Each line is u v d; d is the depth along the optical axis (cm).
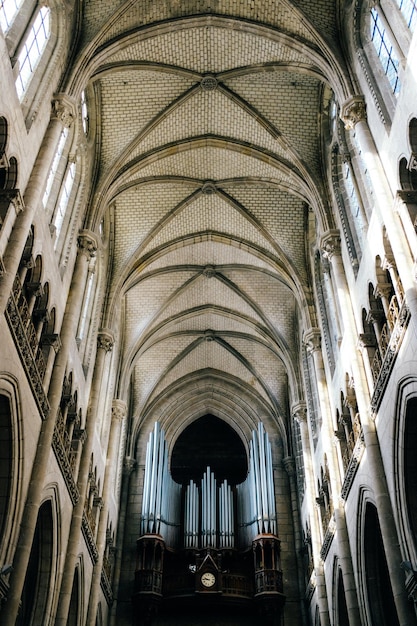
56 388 1761
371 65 1850
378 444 1691
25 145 1556
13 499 1437
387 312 1661
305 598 2978
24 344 1455
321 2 2089
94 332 2544
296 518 3238
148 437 3647
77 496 2059
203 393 3853
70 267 2097
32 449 1570
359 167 2042
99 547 2464
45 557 1786
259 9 2184
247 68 2419
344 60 1995
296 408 3105
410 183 1541
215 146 2714
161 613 3002
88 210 2339
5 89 1402
